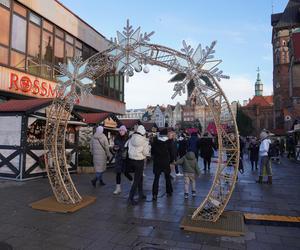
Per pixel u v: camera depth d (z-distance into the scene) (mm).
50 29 18000
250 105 97188
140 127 7688
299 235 5441
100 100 23391
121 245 4855
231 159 6250
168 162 8211
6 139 10594
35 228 5555
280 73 56531
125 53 6711
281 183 11297
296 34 29953
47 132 7684
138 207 7141
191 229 5551
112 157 15047
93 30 22797
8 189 8844
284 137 37625
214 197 6387
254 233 5516
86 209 6887
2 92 14797
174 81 6395
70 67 7438
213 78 5949
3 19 14391
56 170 7324
